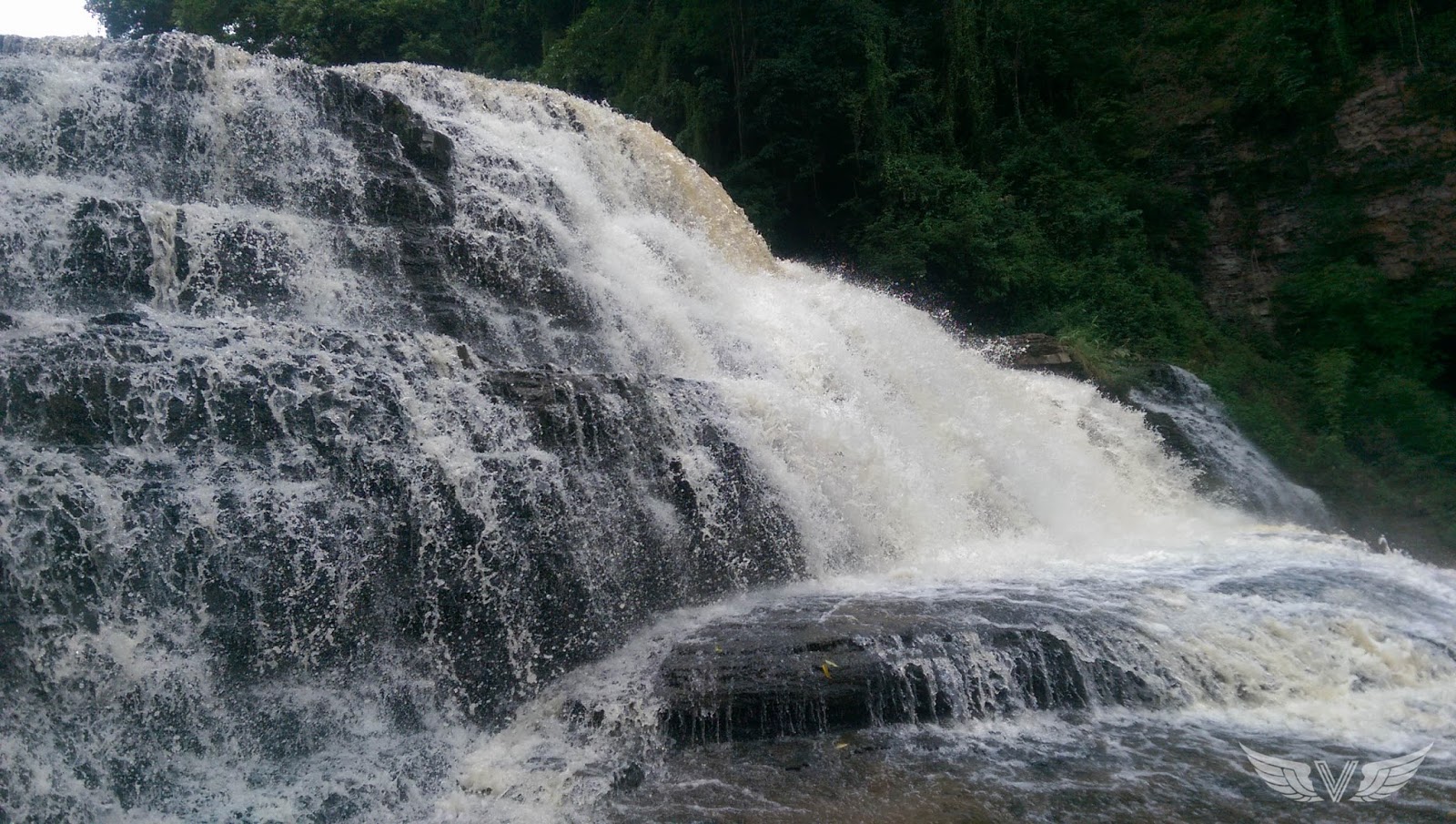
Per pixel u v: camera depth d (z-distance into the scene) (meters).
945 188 22.81
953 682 7.25
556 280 12.20
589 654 7.94
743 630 7.97
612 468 8.81
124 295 8.87
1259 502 16.30
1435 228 22.45
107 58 10.93
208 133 10.95
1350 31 24.52
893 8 27.75
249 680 6.35
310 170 11.41
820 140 24.33
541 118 16.16
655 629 8.32
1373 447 19.16
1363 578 9.70
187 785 5.92
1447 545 16.50
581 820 5.84
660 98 24.53
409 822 5.84
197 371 7.00
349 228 10.78
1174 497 15.65
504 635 7.50
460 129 13.80
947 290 21.23
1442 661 7.97
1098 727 7.17
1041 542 12.14
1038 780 6.29
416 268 11.05
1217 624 8.10
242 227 9.79
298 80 11.76
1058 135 26.16
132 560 6.11
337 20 30.44
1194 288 24.83
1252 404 19.23
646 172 17.08
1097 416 16.05
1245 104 25.50
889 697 7.12
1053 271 21.70
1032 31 27.45
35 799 5.45
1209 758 6.62
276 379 7.26
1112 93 28.00
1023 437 14.49
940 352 15.76
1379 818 5.78
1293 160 24.78
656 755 6.75
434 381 7.98
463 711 7.09
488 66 31.55
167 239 9.23
